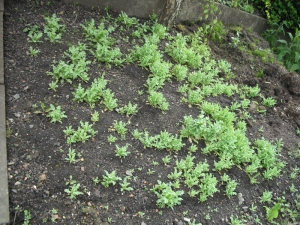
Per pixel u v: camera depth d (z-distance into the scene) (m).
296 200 1.32
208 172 1.24
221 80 1.71
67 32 1.58
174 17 1.84
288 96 1.81
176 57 1.67
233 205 1.19
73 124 1.20
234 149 1.31
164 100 1.42
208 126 1.37
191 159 1.21
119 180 1.10
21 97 1.22
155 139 1.27
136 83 1.47
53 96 1.27
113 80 1.43
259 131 1.53
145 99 1.41
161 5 1.91
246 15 2.23
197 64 1.69
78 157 1.11
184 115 1.42
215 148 1.29
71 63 1.43
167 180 1.16
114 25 1.74
